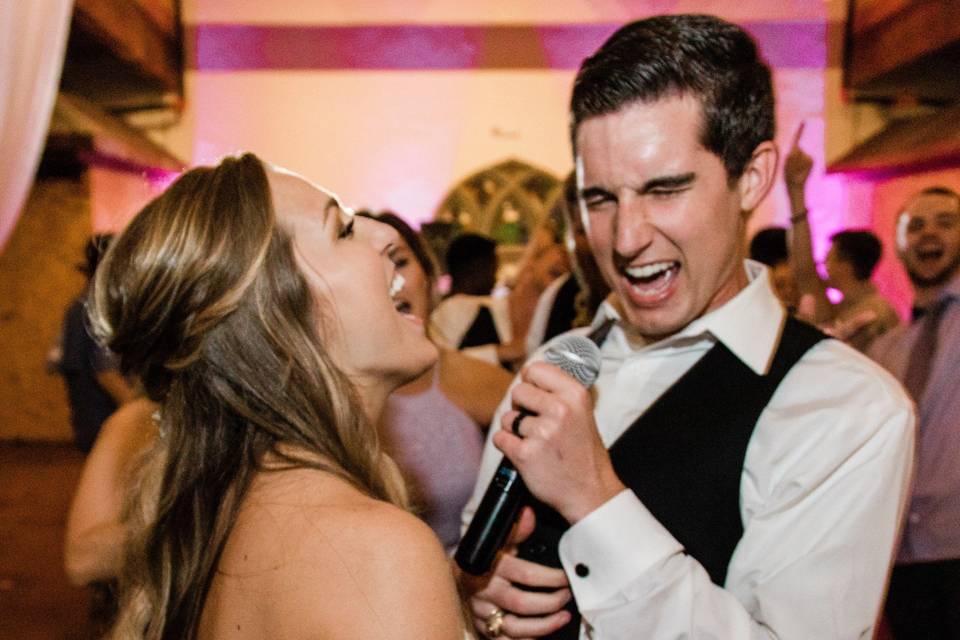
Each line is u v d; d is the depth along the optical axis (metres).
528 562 1.15
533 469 1.01
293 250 0.92
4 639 3.39
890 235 7.91
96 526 1.46
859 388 1.07
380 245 1.03
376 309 0.95
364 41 9.17
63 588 3.98
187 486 0.88
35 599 3.83
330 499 0.81
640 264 1.10
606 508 1.00
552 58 9.16
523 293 3.48
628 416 1.26
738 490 1.09
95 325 0.96
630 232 1.07
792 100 8.76
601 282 2.22
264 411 0.88
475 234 4.05
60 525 5.11
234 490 0.87
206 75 9.13
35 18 2.84
